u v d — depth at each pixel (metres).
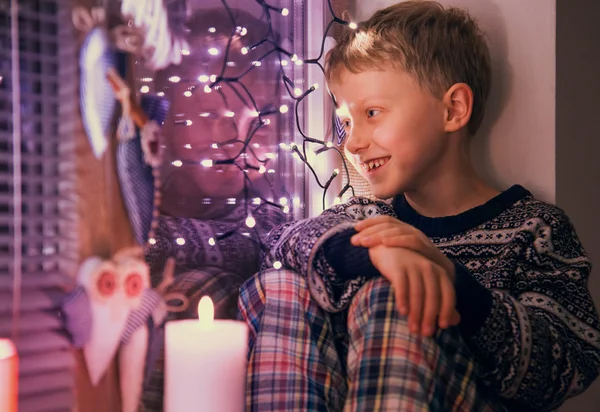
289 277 0.99
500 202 1.18
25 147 0.83
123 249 0.92
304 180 1.42
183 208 1.20
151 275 1.03
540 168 1.26
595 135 1.38
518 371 0.86
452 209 1.22
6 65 0.81
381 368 0.79
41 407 0.83
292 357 0.95
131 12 0.94
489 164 1.34
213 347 0.82
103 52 0.89
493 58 1.32
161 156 1.08
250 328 1.02
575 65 1.31
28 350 0.81
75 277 0.86
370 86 1.15
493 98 1.33
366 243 0.87
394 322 0.81
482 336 0.85
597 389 1.43
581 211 1.33
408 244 0.85
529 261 1.09
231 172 1.28
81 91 0.87
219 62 1.26
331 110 1.42
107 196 0.89
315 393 0.93
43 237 0.83
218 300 1.12
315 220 0.98
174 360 0.84
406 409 0.77
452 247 1.17
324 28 1.41
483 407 0.85
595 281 1.40
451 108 1.18
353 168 1.43
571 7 1.30
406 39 1.15
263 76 1.35
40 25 0.84
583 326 1.01
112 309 0.90
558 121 1.25
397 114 1.14
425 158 1.17
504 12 1.30
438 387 0.79
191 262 1.12
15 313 0.80
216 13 1.25
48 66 0.85
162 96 1.06
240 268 1.22
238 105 1.29
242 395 0.85
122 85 0.92
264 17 1.34
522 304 1.00
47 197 0.84
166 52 1.03
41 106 0.84
